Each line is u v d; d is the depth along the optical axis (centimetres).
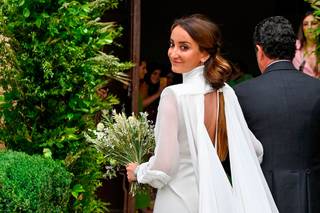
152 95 877
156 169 352
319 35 543
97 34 507
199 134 351
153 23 1015
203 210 343
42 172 414
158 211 358
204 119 360
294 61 578
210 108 363
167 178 353
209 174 348
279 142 386
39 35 490
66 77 482
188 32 363
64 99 496
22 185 398
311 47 571
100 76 523
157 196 363
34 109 495
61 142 488
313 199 385
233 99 370
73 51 482
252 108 392
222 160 365
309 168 387
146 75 886
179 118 356
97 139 406
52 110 495
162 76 895
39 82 491
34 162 427
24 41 490
